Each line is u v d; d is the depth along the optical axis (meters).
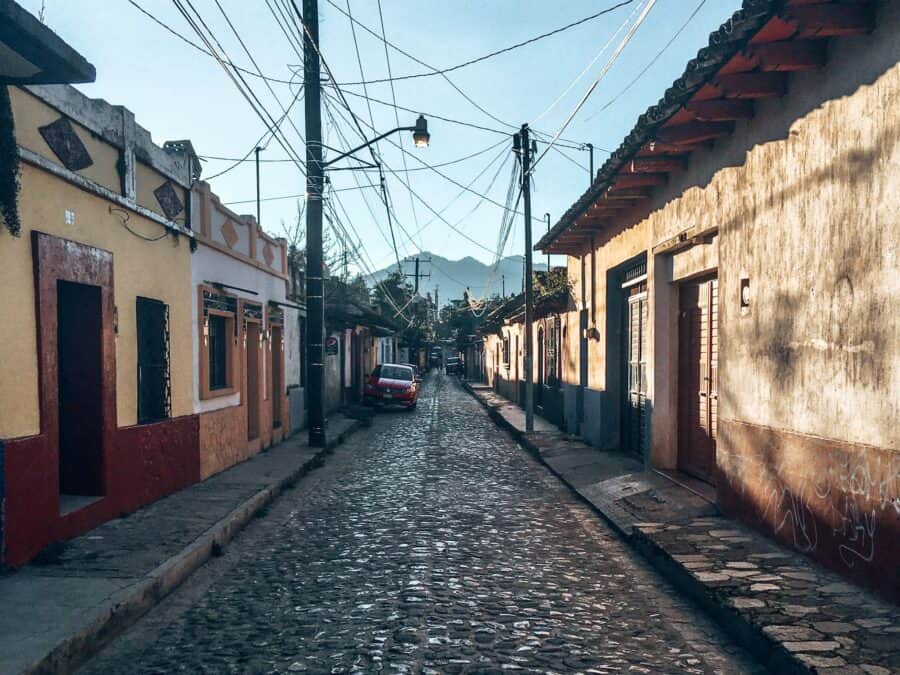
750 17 5.23
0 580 5.66
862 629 4.53
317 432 15.05
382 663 4.43
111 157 8.00
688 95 6.79
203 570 6.64
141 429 8.60
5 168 5.89
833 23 5.14
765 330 6.85
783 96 6.46
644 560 6.88
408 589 5.91
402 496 10.25
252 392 14.19
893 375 4.93
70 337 7.70
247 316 13.35
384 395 26.31
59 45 5.00
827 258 5.76
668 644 4.80
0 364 5.88
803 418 6.16
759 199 6.96
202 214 10.91
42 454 6.41
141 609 5.43
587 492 10.14
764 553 6.35
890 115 4.96
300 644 4.77
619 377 13.77
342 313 22.20
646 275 11.34
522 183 17.67
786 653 4.20
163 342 9.40
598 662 4.48
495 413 24.03
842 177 5.54
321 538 7.83
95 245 7.59
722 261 7.90
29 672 4.01
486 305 48.47
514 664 4.42
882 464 5.05
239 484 10.33
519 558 6.93
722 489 7.93
